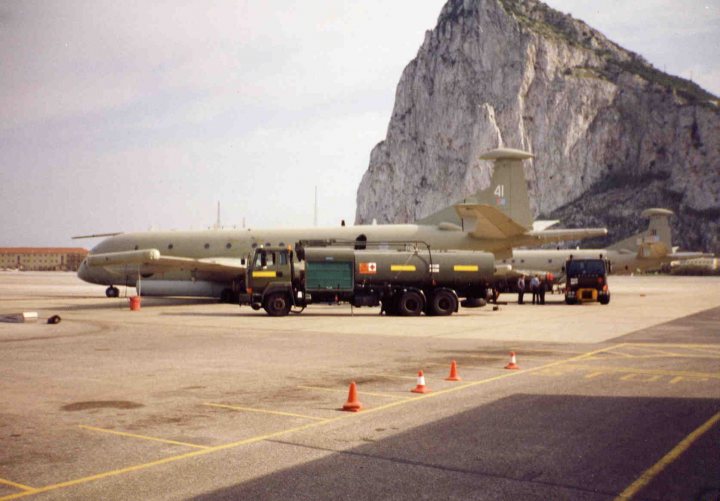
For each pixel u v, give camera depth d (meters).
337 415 10.17
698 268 168.50
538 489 6.74
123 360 16.48
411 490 6.71
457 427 9.35
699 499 6.48
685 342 20.80
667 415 10.08
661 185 195.75
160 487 6.81
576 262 43.72
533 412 10.30
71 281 105.81
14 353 17.80
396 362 16.17
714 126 197.12
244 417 10.05
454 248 41.12
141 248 47.06
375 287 31.91
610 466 7.51
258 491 6.68
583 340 21.41
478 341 21.05
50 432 9.13
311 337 22.22
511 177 41.75
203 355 17.45
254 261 32.09
